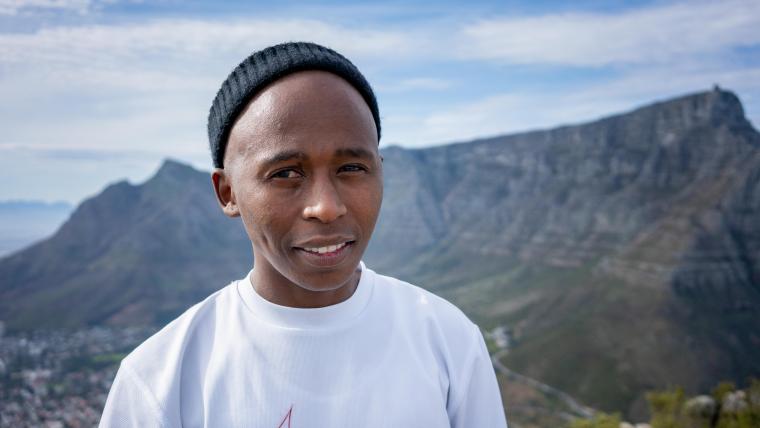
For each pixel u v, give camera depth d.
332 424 1.47
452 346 1.75
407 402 1.54
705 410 19.59
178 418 1.53
